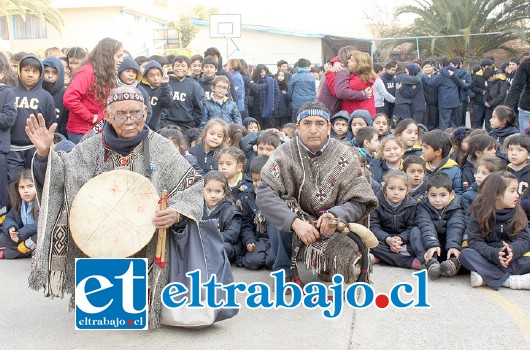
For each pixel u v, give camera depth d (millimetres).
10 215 6031
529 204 5531
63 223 3879
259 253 5488
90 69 6543
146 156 3961
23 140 6645
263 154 5812
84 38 28422
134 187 3850
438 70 14477
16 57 8781
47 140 3727
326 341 3848
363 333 3975
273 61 26984
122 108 3850
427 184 5547
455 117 13477
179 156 4051
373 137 6605
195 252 3939
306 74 11836
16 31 28703
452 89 13117
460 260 5090
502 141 7973
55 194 3840
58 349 3734
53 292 3854
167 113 8383
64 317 4293
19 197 6016
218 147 6801
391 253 5539
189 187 3973
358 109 7602
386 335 3941
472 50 28766
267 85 11719
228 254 5562
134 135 3936
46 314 4352
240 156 5969
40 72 6715
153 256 3934
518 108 9117
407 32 30109
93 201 3814
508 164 6137
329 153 4402
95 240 3789
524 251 4949
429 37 26438
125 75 6672
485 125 14922
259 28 26609
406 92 12828
